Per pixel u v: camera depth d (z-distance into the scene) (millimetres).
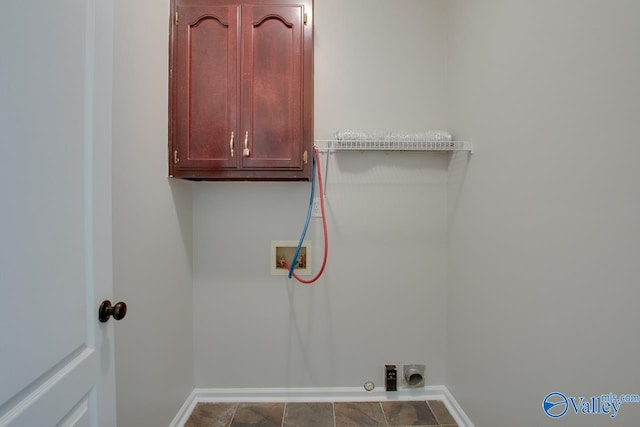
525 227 955
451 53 1478
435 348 1595
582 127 745
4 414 471
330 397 1587
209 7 1271
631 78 627
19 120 501
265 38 1282
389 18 1550
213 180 1473
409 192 1576
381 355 1599
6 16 475
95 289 706
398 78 1554
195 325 1582
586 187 737
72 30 633
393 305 1592
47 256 564
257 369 1596
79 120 659
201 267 1577
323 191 1570
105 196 743
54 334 578
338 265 1586
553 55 834
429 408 1521
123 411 985
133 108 1033
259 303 1588
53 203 582
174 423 1354
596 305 716
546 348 870
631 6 626
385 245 1584
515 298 1008
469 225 1322
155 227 1188
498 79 1095
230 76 1276
